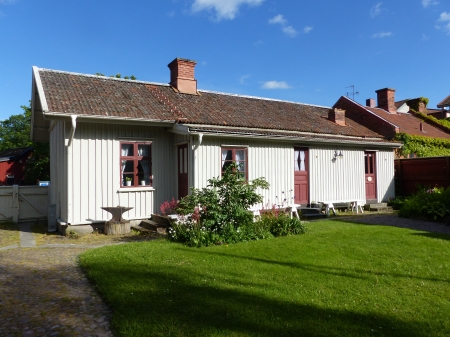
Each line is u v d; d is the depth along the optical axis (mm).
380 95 22062
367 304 4391
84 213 9992
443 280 5305
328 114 17266
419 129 19781
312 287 4957
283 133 12789
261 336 3562
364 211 14984
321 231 9219
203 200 8188
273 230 8836
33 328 3871
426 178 16031
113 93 11891
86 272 5836
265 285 5020
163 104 12094
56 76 11992
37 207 13438
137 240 8922
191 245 7523
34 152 22656
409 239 8008
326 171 14367
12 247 8227
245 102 15508
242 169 12000
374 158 16219
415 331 3717
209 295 4598
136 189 10836
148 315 4020
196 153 10836
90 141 10156
